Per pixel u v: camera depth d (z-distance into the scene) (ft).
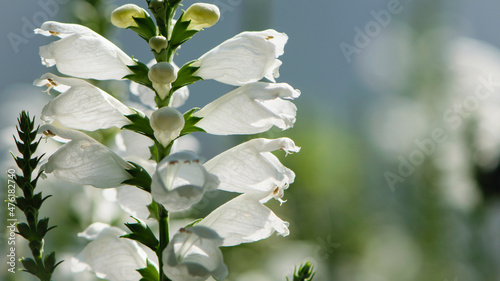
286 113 1.43
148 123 1.41
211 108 1.42
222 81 1.43
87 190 1.85
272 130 1.90
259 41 1.41
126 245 1.45
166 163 1.35
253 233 1.41
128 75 1.42
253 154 1.41
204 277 1.34
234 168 1.41
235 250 2.14
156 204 1.41
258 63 1.41
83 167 1.40
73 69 1.41
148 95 1.53
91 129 1.41
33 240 1.38
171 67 1.39
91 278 1.78
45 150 1.92
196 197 1.33
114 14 1.43
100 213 1.84
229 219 1.41
